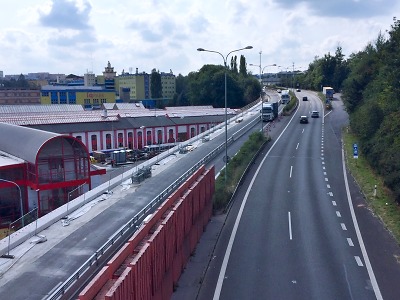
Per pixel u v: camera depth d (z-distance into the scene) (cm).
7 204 4250
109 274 1512
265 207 3650
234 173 4566
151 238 1794
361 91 7056
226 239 2988
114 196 3547
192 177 2962
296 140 6875
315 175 4659
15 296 1905
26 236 2572
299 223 3244
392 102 4903
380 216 3306
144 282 1634
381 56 6475
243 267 2542
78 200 3366
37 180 4188
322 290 2239
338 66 16612
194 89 15000
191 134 9456
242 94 14512
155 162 5125
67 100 16400
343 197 3869
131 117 9019
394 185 3578
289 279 2372
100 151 7994
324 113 10262
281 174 4731
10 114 9306
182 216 2431
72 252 2380
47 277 2086
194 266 2561
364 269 2462
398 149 3828
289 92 14438
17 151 4641
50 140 4250
